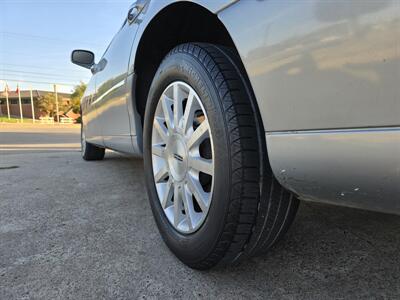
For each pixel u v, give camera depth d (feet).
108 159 14.35
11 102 169.07
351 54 2.31
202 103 3.80
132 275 4.04
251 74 3.03
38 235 5.34
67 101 161.07
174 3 4.29
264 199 3.38
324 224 5.55
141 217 6.19
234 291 3.69
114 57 7.29
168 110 4.67
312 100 2.56
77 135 43.42
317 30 2.48
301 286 3.78
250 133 3.36
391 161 2.23
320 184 2.72
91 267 4.25
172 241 4.38
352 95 2.33
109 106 7.61
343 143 2.43
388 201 2.42
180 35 5.22
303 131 2.68
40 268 4.25
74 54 11.06
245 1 3.10
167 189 4.68
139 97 6.17
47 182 9.34
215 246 3.58
